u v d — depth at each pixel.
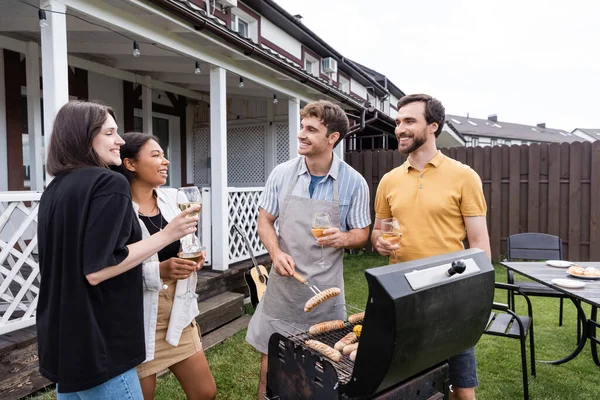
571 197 6.87
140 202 1.94
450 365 1.94
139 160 1.84
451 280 1.30
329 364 1.31
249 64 5.05
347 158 8.73
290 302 1.99
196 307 2.02
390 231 1.80
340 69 13.60
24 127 5.02
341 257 2.05
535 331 4.13
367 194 2.11
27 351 2.63
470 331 1.44
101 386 1.29
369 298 1.19
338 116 1.89
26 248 2.84
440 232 1.95
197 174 8.24
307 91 6.71
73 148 1.33
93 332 1.23
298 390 1.46
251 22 8.86
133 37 3.80
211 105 4.71
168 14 3.58
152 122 7.20
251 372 3.21
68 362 1.20
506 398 2.86
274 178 2.18
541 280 3.09
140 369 1.79
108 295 1.29
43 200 1.32
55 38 2.81
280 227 2.06
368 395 1.21
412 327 1.17
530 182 7.15
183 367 2.01
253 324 2.15
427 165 2.00
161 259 1.95
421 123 1.93
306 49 11.23
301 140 1.89
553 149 6.96
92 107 1.38
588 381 3.11
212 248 4.77
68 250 1.22
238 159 8.23
